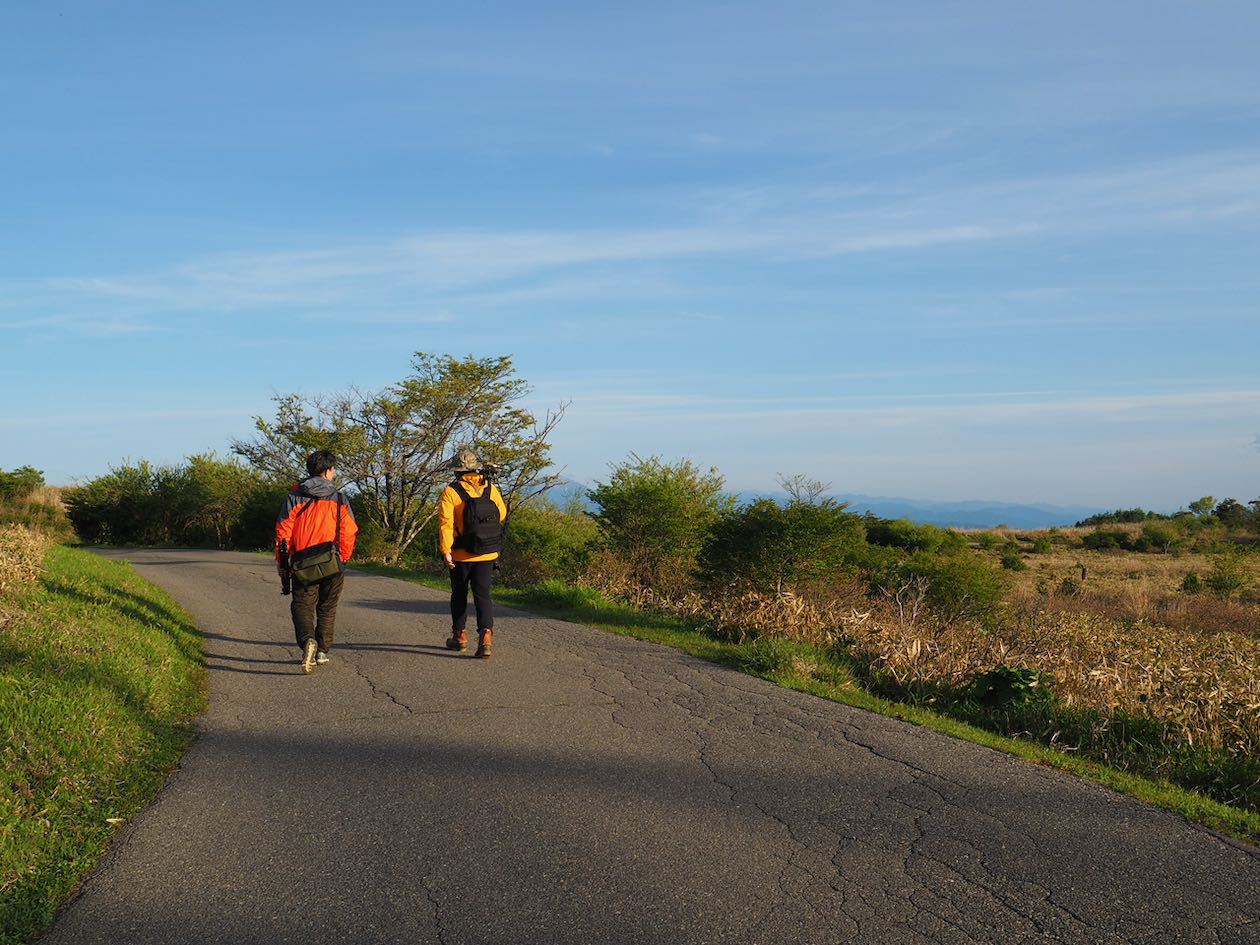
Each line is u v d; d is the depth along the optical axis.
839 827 4.34
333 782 4.98
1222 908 3.53
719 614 11.09
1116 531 58.12
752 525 15.50
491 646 8.94
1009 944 3.24
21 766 4.63
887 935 3.29
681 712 6.57
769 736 5.95
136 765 5.12
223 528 34.16
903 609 10.91
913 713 6.72
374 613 11.62
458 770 5.18
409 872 3.82
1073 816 4.53
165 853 4.03
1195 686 7.63
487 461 25.70
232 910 3.49
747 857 3.98
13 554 10.58
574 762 5.34
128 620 9.02
